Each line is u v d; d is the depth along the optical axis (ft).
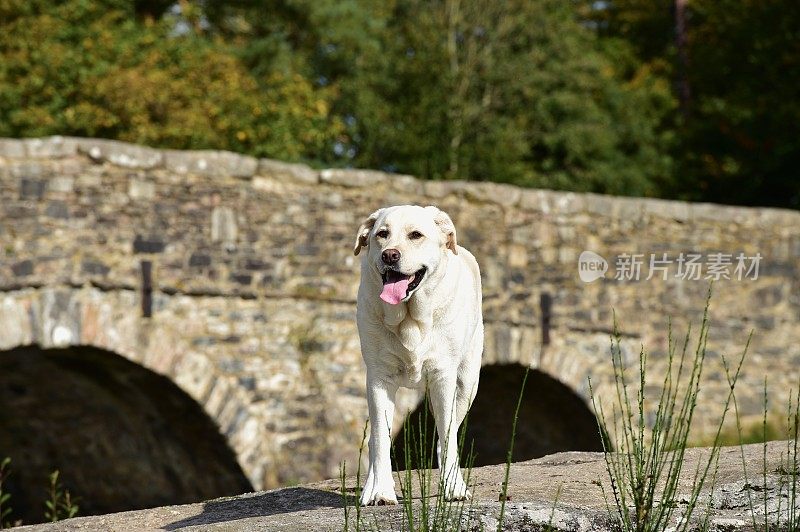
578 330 54.49
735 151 102.27
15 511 52.54
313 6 93.04
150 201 43.01
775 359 59.41
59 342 40.60
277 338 45.44
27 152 40.50
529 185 95.09
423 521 14.01
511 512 15.20
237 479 45.37
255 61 90.84
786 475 17.88
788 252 60.03
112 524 17.66
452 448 17.35
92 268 41.50
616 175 97.50
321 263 46.70
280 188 46.06
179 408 44.52
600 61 103.55
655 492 17.03
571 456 24.98
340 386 46.55
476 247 51.42
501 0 96.53
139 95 68.95
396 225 16.74
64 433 49.11
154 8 88.94
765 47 100.37
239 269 44.80
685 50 110.63
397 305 16.65
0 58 70.03
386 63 95.50
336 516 15.60
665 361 56.65
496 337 51.85
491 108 98.12
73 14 73.05
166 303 43.14
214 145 70.95
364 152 94.43
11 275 39.75
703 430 57.11
